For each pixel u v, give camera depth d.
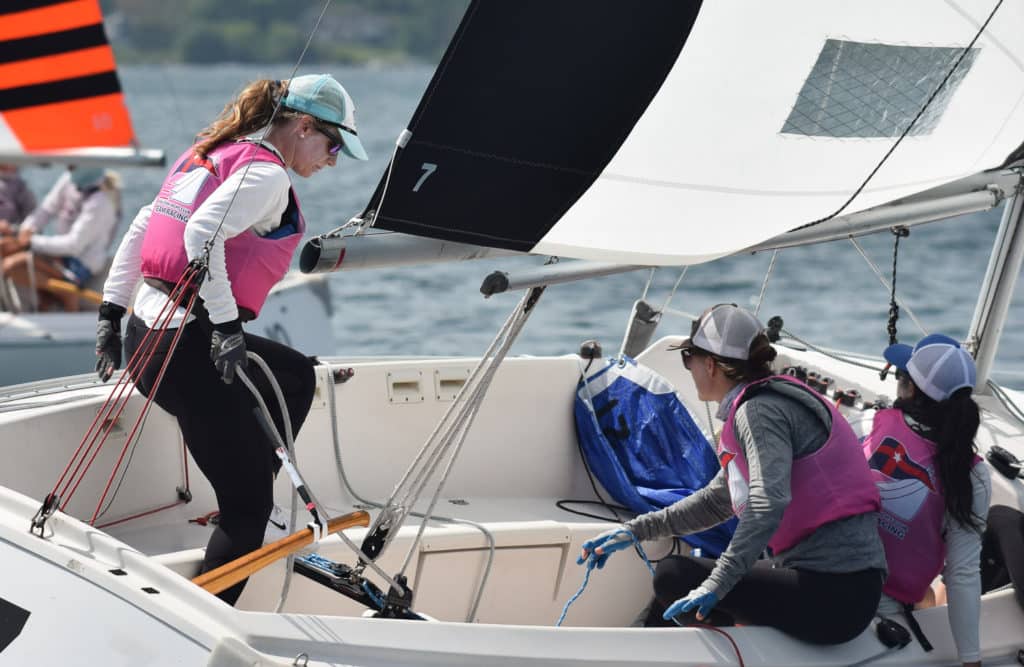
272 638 8.13
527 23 7.46
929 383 10.15
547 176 8.22
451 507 13.46
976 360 13.65
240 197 9.26
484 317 46.72
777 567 9.45
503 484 14.05
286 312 25.83
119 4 198.12
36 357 22.45
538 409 14.23
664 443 13.73
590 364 14.49
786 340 16.78
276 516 12.32
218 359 9.12
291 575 10.22
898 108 9.62
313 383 11.48
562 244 8.75
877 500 9.46
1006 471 11.77
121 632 8.01
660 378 13.93
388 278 55.75
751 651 9.09
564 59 7.77
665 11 7.89
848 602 9.18
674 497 13.24
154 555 11.30
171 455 12.41
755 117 8.80
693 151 8.66
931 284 53.56
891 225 10.92
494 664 8.48
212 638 7.90
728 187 9.00
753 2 8.27
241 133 9.87
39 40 22.81
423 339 42.66
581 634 8.78
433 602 11.69
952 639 9.78
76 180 25.92
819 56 8.88
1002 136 11.00
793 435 9.30
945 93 9.93
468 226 8.23
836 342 42.03
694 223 9.12
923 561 9.97
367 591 10.12
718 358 9.56
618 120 8.19
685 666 8.87
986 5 9.63
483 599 11.95
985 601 10.23
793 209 9.59
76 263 25.61
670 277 56.34
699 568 9.71
